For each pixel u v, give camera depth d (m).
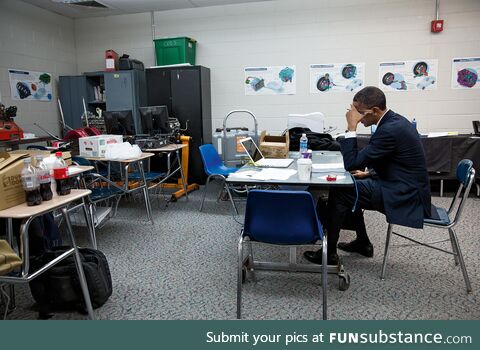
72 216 3.09
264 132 3.48
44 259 2.11
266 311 2.14
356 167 2.43
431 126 5.02
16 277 1.65
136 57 5.87
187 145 4.86
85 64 6.12
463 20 4.74
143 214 4.09
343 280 2.33
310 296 2.31
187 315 2.12
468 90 4.85
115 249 3.10
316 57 5.21
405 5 4.86
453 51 4.82
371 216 3.87
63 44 5.89
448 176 4.39
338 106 5.25
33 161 2.04
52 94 5.72
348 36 5.07
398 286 2.40
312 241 1.98
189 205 4.43
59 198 1.99
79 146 3.76
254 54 5.42
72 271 2.07
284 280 2.53
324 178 2.25
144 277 2.59
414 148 2.28
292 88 5.36
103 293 2.14
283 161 2.90
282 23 5.26
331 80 5.21
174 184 5.11
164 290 2.41
